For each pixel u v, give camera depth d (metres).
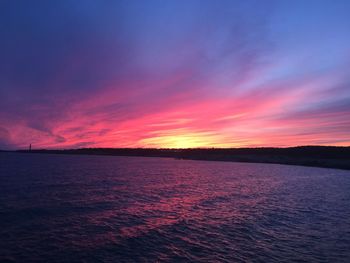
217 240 20.77
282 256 17.78
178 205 34.06
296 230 23.42
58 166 109.94
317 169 111.44
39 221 25.34
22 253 17.89
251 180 67.19
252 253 18.23
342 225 25.11
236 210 31.20
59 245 19.38
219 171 100.06
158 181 62.84
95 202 35.00
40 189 44.41
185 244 19.86
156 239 20.86
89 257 17.42
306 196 42.09
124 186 52.19
